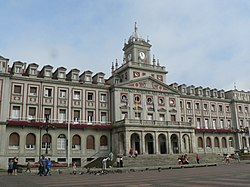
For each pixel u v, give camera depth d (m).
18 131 49.41
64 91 55.91
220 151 73.62
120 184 17.80
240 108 80.69
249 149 75.88
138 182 18.95
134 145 58.12
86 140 55.59
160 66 67.25
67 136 53.53
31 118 51.38
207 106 75.62
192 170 33.38
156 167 38.84
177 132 59.12
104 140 57.72
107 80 67.19
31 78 52.59
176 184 16.83
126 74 63.84
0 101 48.28
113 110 59.00
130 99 60.50
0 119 47.50
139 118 60.72
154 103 63.16
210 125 74.31
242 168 33.53
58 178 25.73
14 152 48.28
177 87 72.38
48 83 54.34
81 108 56.56
